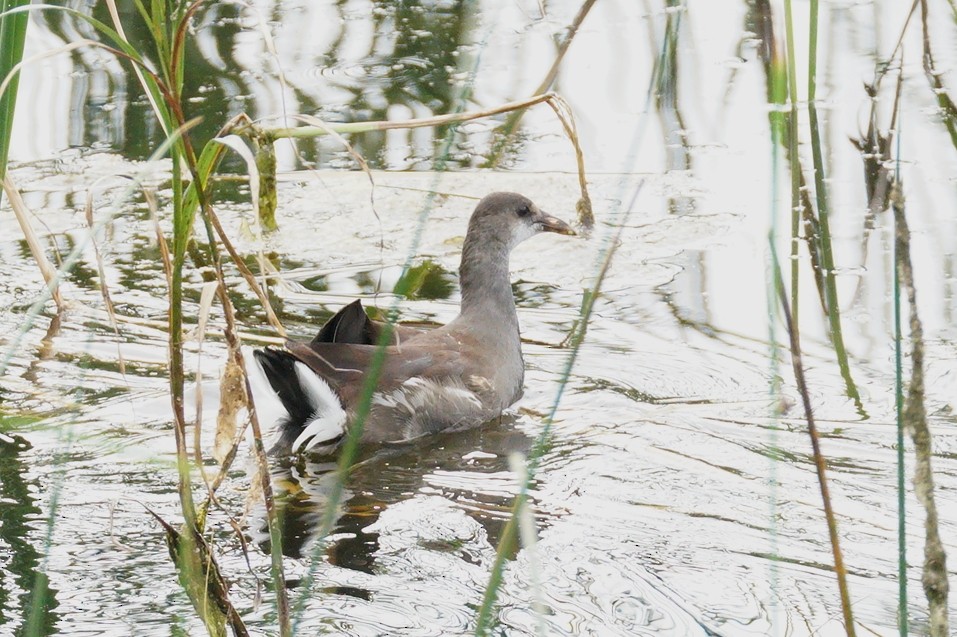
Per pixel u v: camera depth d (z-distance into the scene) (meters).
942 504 9.02
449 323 12.19
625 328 12.63
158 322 12.45
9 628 7.31
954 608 7.70
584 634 7.34
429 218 15.28
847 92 17.36
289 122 16.75
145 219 14.92
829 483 9.43
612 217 15.03
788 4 8.44
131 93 18.17
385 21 20.66
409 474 9.97
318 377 10.55
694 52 19.23
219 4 21.27
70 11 5.95
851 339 11.95
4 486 9.23
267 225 14.88
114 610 7.55
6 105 7.65
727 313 12.76
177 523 8.74
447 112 17.36
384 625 7.43
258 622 7.44
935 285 12.73
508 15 20.61
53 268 12.70
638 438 10.38
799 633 7.34
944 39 18.64
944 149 15.72
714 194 15.47
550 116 17.66
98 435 10.09
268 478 6.66
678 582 7.99
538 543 8.56
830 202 14.69
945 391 10.91
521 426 11.05
